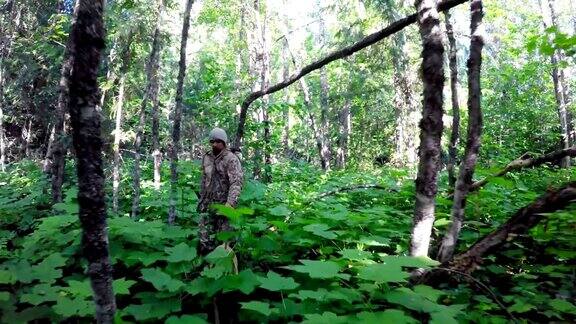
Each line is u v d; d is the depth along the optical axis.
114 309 2.44
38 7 17.28
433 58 3.80
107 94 10.78
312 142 27.77
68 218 4.39
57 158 6.35
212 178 5.16
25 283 3.34
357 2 15.82
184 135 17.34
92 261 2.36
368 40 4.56
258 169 10.48
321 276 3.07
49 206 6.80
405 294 3.02
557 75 17.95
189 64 19.19
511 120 19.58
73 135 2.29
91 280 2.37
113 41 8.54
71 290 3.09
